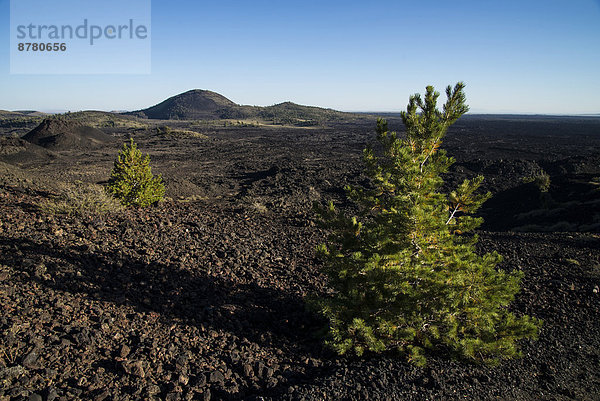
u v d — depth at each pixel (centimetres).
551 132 10244
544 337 619
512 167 3300
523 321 515
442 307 488
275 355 500
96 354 419
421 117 564
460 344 483
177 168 3647
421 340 524
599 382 515
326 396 411
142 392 375
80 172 2870
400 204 476
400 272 495
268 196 2356
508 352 490
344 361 496
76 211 947
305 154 5016
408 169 507
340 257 552
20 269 560
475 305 509
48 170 2959
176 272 697
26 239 679
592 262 914
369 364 484
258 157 4650
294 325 596
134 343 456
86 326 464
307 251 999
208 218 1234
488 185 2791
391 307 510
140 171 1415
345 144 6569
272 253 948
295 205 1998
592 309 704
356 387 430
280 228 1246
